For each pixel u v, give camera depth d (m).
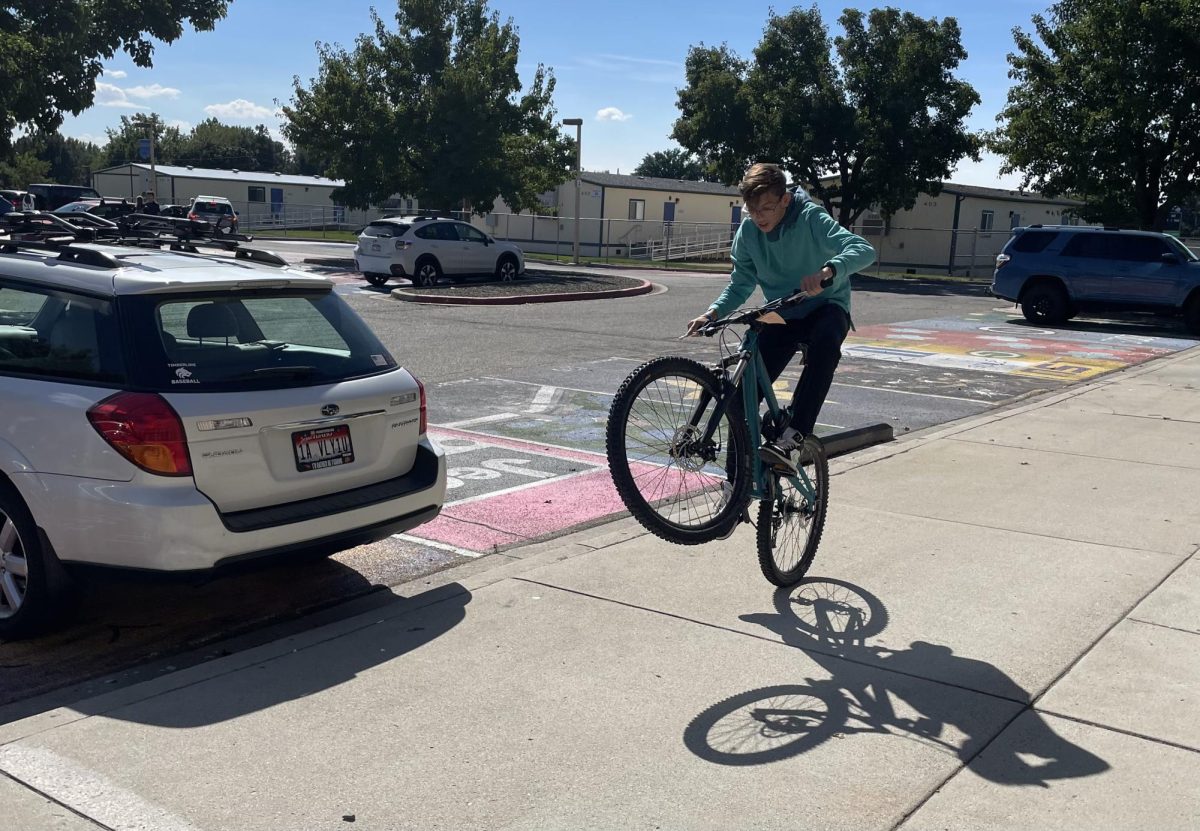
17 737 3.73
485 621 4.86
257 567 4.69
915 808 3.34
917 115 36.69
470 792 3.40
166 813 3.24
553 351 14.65
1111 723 3.91
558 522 6.62
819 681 4.26
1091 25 28.14
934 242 46.34
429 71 35.53
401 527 5.25
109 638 4.88
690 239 54.97
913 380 13.20
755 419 4.86
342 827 3.18
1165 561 5.84
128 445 4.39
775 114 36.75
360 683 4.20
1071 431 9.75
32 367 4.76
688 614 4.97
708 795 3.40
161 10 21.83
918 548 6.05
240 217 64.50
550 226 54.22
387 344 14.80
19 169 92.38
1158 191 29.02
